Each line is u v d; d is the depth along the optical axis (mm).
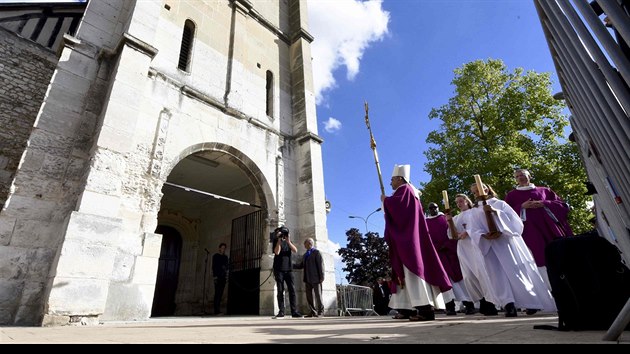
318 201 9523
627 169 1317
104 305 4652
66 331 2809
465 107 14531
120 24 7113
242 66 9742
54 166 5391
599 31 912
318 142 10492
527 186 5652
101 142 5406
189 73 8211
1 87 7699
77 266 4539
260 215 9359
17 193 4973
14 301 4562
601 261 1972
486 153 13117
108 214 5117
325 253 9047
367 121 5176
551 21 1511
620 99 924
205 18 9281
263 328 2990
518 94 13609
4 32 8141
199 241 12750
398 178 4172
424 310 3514
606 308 1865
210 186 11617
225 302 9898
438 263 3670
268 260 8328
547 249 2146
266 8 11969
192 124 7684
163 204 12328
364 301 10930
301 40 11969
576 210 11508
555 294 1990
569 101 2344
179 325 3953
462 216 5211
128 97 5984
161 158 6711
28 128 7738
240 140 8758
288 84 11477
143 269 5586
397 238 3666
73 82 6027
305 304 8344
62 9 9461
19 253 4746
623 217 2572
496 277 4082
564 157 12359
